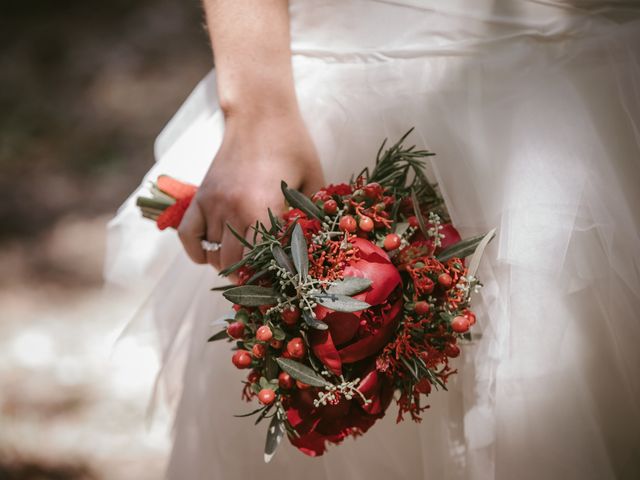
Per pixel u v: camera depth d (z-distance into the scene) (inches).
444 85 43.2
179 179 51.5
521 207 40.3
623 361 41.3
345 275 35.9
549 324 39.8
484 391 41.3
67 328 113.3
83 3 224.7
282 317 36.5
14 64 206.2
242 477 49.6
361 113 45.1
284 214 40.1
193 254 45.2
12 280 129.3
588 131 41.2
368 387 36.8
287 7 43.4
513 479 40.8
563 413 40.2
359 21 44.5
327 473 47.5
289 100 43.0
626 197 42.0
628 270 40.6
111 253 55.7
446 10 42.9
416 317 38.3
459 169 42.3
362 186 39.9
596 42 41.8
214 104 52.6
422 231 39.3
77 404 95.5
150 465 84.7
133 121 182.7
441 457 44.6
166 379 54.0
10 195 158.4
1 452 86.5
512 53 42.4
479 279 41.5
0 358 105.7
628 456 41.9
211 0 43.0
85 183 162.6
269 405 38.2
